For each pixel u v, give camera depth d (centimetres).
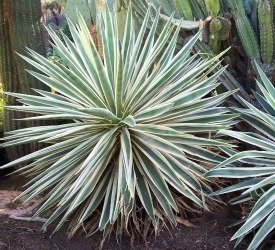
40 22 331
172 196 274
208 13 322
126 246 274
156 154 264
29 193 294
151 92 284
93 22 354
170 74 283
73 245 278
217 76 291
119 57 253
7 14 319
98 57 259
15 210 309
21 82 330
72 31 297
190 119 282
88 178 262
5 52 328
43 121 335
